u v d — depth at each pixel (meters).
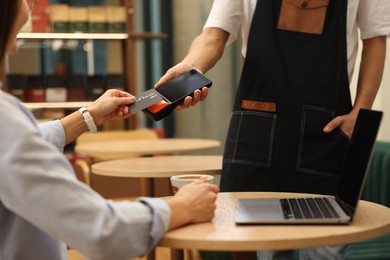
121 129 5.16
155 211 1.24
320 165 1.99
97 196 1.21
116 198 3.81
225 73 5.35
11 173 1.13
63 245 1.36
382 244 2.41
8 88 4.93
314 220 1.32
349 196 1.48
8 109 1.17
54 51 5.71
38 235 1.26
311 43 2.02
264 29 2.05
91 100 5.02
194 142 3.93
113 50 5.88
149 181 3.08
